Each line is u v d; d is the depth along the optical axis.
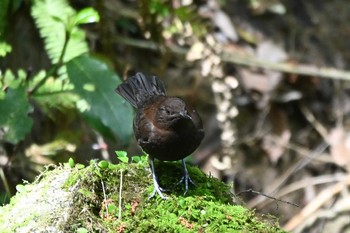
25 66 10.72
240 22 15.27
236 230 6.55
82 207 6.43
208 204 6.79
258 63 14.74
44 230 6.22
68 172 6.82
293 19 15.91
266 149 14.57
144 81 8.74
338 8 16.44
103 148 10.80
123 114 8.71
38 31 10.73
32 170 10.53
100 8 11.45
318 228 14.05
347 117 15.27
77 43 9.20
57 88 8.95
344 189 14.46
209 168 13.82
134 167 7.20
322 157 14.82
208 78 13.80
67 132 10.62
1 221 6.47
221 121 13.77
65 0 9.81
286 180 14.51
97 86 8.74
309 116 15.14
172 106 7.27
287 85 15.18
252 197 14.16
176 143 7.29
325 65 15.40
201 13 14.80
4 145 10.42
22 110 8.79
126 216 6.57
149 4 11.80
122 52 13.18
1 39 9.84
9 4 10.03
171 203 6.75
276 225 6.80
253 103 14.84
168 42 13.32
